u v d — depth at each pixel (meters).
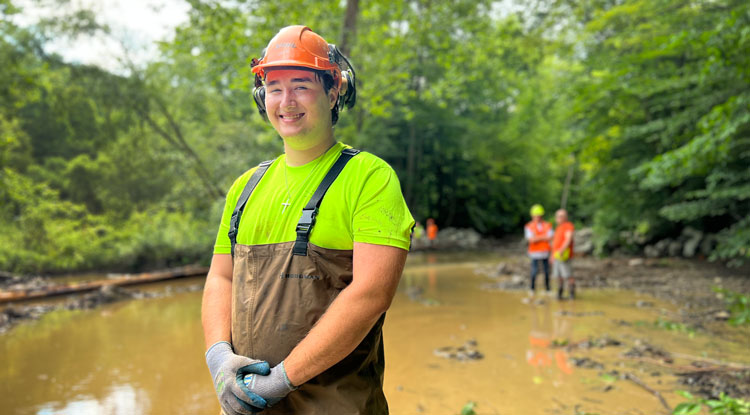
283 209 1.39
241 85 12.53
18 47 16.25
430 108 28.47
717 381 4.38
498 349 5.71
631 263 13.68
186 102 20.42
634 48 14.55
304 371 1.25
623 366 4.95
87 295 9.97
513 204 34.16
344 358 1.37
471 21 16.33
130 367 5.29
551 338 6.16
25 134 20.67
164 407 4.17
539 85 31.72
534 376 4.73
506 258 19.05
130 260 15.20
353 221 1.35
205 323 1.52
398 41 14.09
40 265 13.98
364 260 1.29
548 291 9.74
